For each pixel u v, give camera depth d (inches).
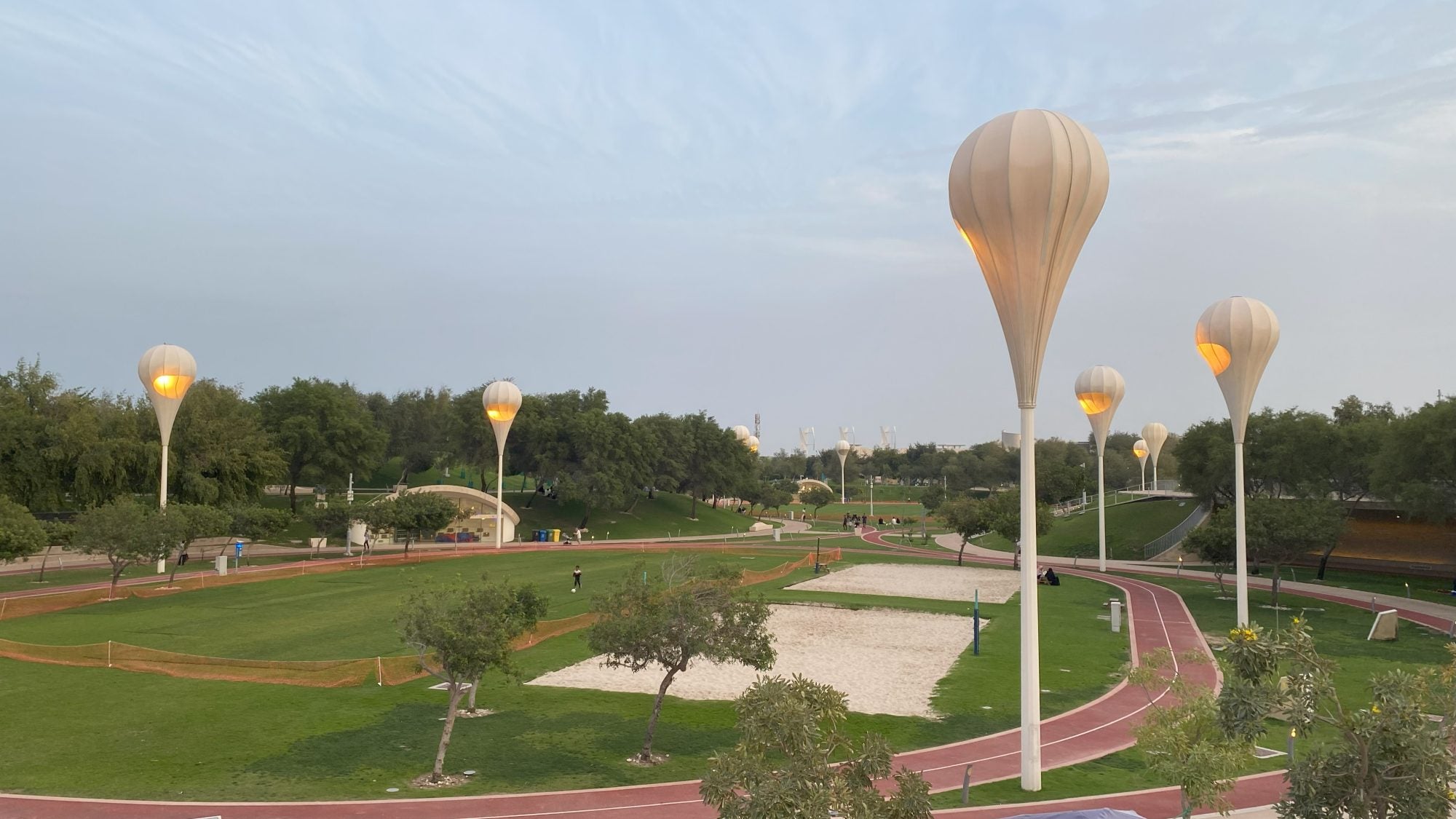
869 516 6427.2
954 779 1008.2
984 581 2834.6
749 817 508.4
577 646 1672.0
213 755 1032.8
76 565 2883.9
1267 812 900.6
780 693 577.3
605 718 1217.4
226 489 3442.4
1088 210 997.8
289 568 2790.4
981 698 1358.3
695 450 5428.2
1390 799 542.6
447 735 968.9
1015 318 1025.5
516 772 999.6
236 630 1798.7
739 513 6264.8
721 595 1069.1
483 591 997.2
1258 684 581.3
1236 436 1640.0
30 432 2992.1
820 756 549.6
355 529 3661.4
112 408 3501.5
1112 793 963.3
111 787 926.4
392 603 2149.4
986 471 6899.6
